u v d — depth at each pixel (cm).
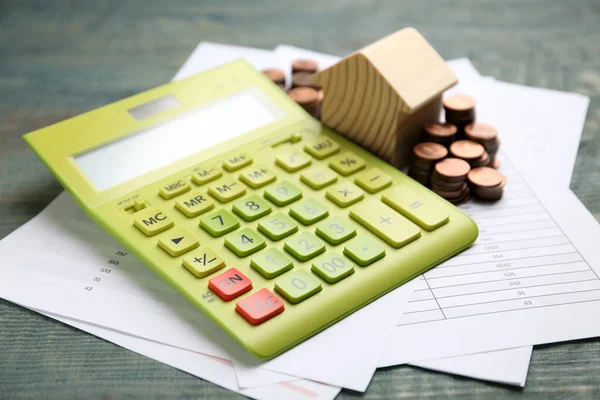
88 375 43
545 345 45
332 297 47
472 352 44
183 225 51
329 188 55
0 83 71
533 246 53
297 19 83
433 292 49
